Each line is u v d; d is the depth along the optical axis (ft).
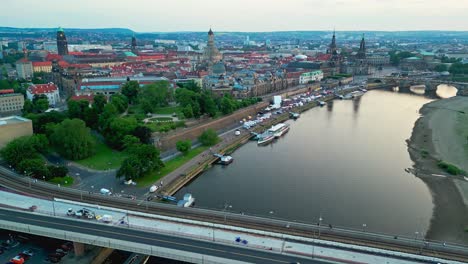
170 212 545.03
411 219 577.84
